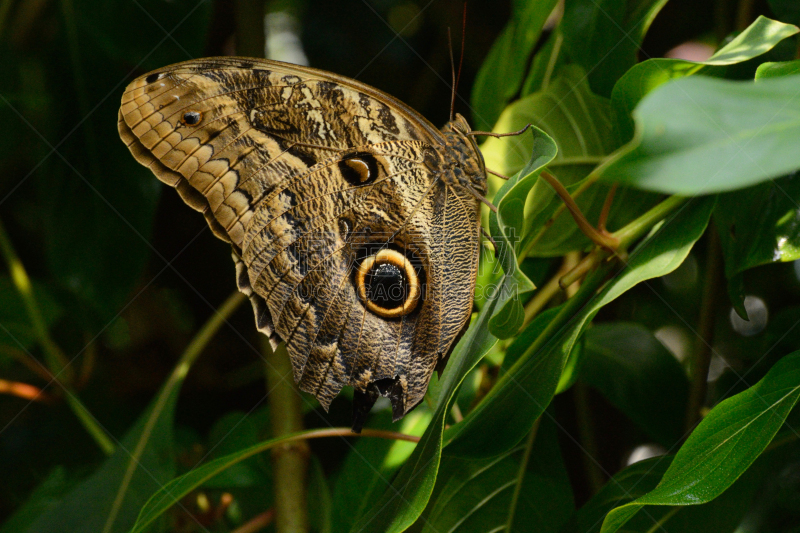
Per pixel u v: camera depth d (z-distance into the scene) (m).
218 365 1.13
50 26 1.13
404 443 1.03
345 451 1.10
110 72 1.07
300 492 1.03
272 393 1.04
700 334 1.03
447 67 1.13
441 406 0.98
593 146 1.01
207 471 1.00
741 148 0.70
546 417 1.01
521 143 1.02
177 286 1.13
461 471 1.00
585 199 1.01
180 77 0.99
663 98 0.72
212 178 1.00
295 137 1.00
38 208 1.14
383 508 0.98
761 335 1.09
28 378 1.14
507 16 1.13
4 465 1.12
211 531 1.07
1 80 1.10
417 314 1.00
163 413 1.04
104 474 1.03
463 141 1.00
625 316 1.10
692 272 1.12
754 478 0.99
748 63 0.99
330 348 1.00
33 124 1.11
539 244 1.01
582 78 1.02
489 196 1.02
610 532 0.96
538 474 1.01
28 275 1.14
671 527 0.99
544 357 0.98
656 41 1.10
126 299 1.07
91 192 1.07
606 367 1.04
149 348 1.13
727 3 1.04
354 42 1.23
